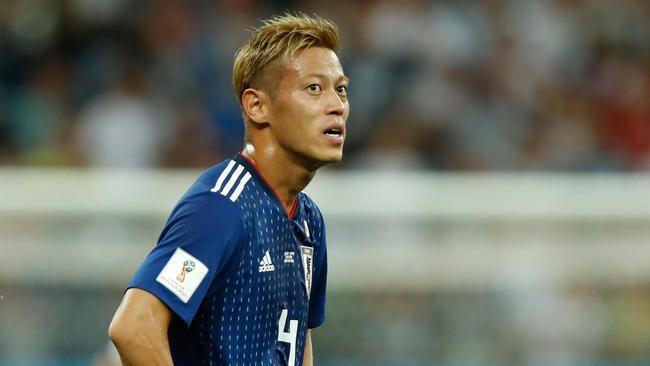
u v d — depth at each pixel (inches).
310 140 507.5
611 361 1218.6
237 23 1739.7
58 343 1133.1
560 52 1846.7
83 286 1152.8
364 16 1766.7
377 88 1674.5
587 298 1227.2
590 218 1241.4
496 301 1212.5
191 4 1752.0
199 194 501.7
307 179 526.3
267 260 509.4
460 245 1224.8
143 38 1721.2
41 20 1729.8
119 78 1663.4
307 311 545.0
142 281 486.0
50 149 1588.3
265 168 520.7
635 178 1305.4
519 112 1742.1
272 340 518.6
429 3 1797.5
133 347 476.7
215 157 1608.0
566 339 1214.9
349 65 1694.1
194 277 486.0
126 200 1179.9
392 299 1197.1
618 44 1903.3
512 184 1253.1
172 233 494.6
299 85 508.7
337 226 1214.9
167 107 1635.1
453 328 1199.6
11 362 1122.7
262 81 516.4
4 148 1616.6
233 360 503.2
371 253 1210.0
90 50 1715.1
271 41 514.9
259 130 522.6
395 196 1229.1
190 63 1695.4
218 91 1664.6
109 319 1150.3
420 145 1633.9
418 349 1186.6
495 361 1198.3
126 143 1576.0
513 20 1847.9
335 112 509.7
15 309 1132.5
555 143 1717.5
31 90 1676.9
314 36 515.8
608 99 1829.5
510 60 1804.9
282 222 520.1
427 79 1712.6
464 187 1245.7
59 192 1170.6
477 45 1793.8
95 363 1132.5
